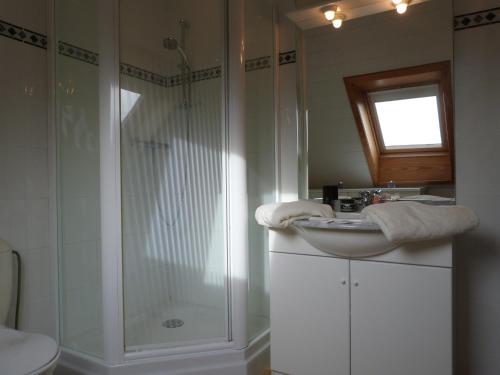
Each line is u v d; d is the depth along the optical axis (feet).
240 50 5.48
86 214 5.47
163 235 5.36
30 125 5.81
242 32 5.53
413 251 4.28
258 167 6.48
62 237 5.90
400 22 5.75
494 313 5.25
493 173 5.23
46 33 6.04
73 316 5.72
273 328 5.19
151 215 5.29
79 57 5.53
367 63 6.02
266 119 6.77
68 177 5.78
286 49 6.95
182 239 5.44
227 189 5.49
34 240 5.85
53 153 5.96
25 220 5.74
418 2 5.61
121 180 5.04
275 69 6.92
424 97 5.60
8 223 5.52
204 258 5.48
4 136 5.47
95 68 5.23
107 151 4.96
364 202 6.02
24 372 3.56
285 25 6.95
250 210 6.28
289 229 5.06
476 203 5.34
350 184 6.17
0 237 5.42
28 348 4.00
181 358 5.14
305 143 6.64
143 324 5.21
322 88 6.43
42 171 5.98
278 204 5.40
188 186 5.47
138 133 5.19
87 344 5.48
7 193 5.51
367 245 4.37
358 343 4.60
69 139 5.75
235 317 5.40
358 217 5.48
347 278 4.67
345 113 6.21
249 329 6.02
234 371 5.26
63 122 5.86
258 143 6.46
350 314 4.66
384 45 5.87
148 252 5.25
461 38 5.40
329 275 4.79
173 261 5.41
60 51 5.89
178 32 5.46
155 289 5.29
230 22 5.46
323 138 6.43
